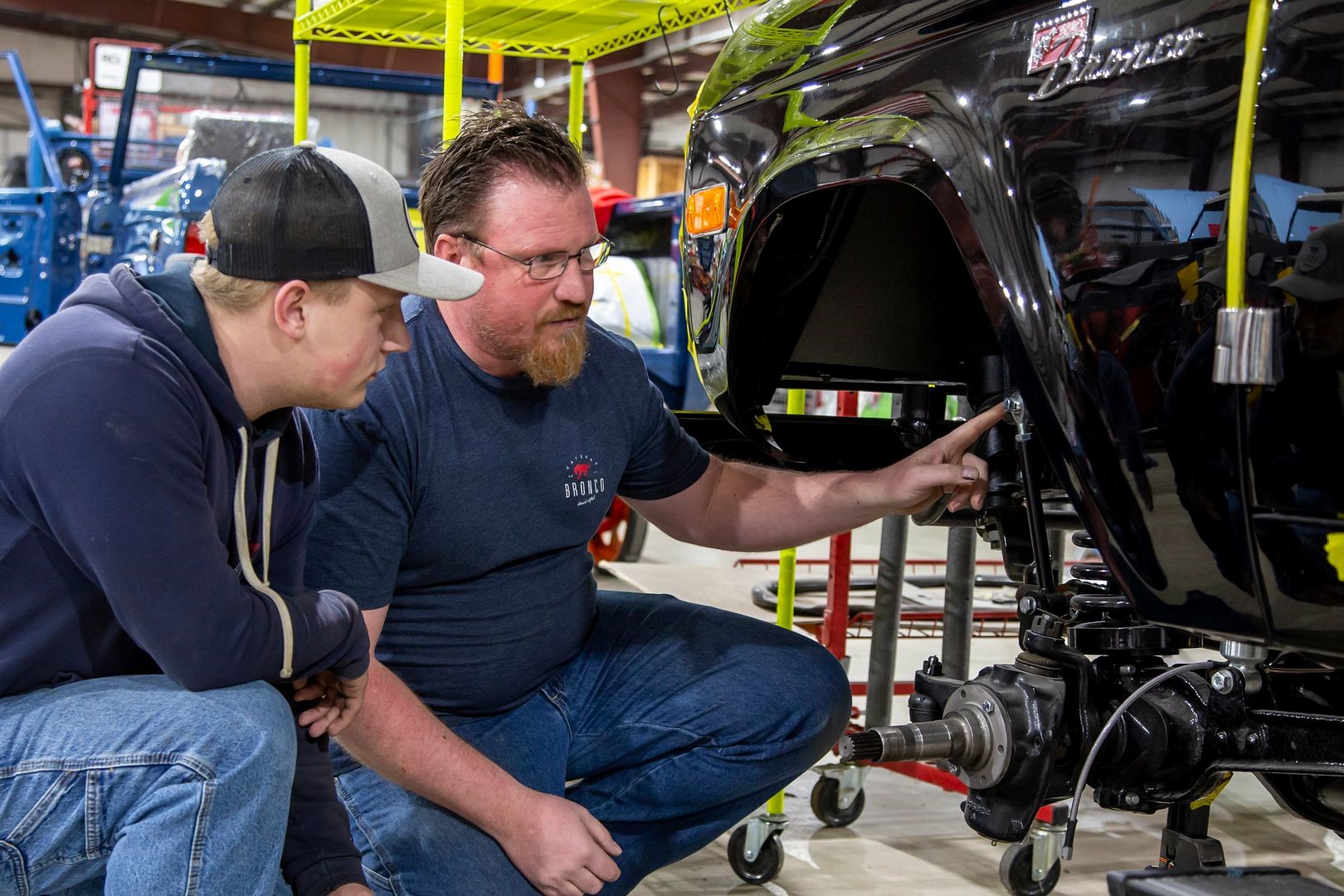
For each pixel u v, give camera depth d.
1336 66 0.99
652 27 2.76
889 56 1.40
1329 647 1.06
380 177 1.28
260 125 5.47
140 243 5.62
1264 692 1.43
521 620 1.73
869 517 1.77
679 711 1.79
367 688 1.48
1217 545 1.11
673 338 4.32
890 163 1.37
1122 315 1.14
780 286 1.70
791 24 1.61
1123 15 1.14
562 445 1.67
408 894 1.58
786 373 1.95
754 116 1.61
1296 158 1.01
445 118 2.17
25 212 6.73
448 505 1.61
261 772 1.22
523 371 1.61
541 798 1.58
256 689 1.27
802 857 2.26
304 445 1.42
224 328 1.25
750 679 1.80
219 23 16.80
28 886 1.22
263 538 1.34
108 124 8.34
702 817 1.82
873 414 3.96
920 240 1.77
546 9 2.60
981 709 1.41
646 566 4.30
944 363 1.93
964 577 2.20
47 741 1.20
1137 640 1.39
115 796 1.19
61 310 1.25
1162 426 1.12
